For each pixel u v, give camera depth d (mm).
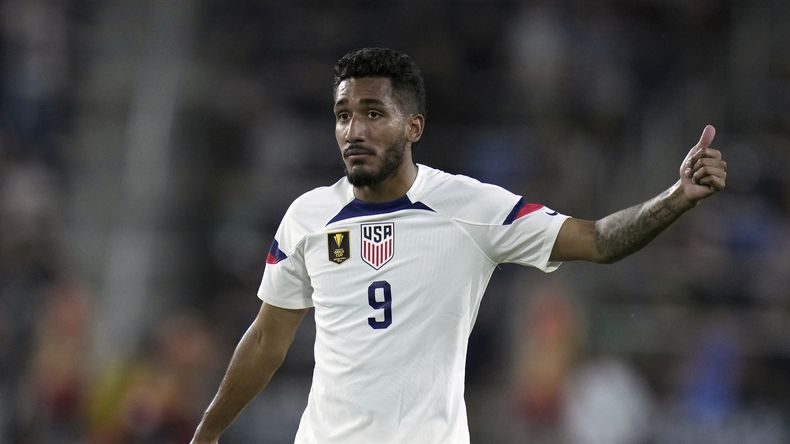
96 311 45844
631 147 54094
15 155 51188
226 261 48812
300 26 57188
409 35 54875
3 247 45000
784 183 52125
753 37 57750
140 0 57906
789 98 56219
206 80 54875
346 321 17109
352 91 16953
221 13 57781
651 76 56281
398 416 16828
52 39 55688
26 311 43406
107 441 39969
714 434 41969
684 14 58000
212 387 42406
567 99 53656
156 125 51531
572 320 41438
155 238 48594
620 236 16344
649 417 41938
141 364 40656
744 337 44469
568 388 40438
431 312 16891
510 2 55688
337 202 17500
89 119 54375
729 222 49594
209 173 52031
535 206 17141
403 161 17156
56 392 40531
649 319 45219
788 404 43000
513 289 44875
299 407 42594
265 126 54031
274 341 18344
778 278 47031
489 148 50906
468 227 17016
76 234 49594
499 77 53969
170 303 47062
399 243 17031
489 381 43406
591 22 55938
